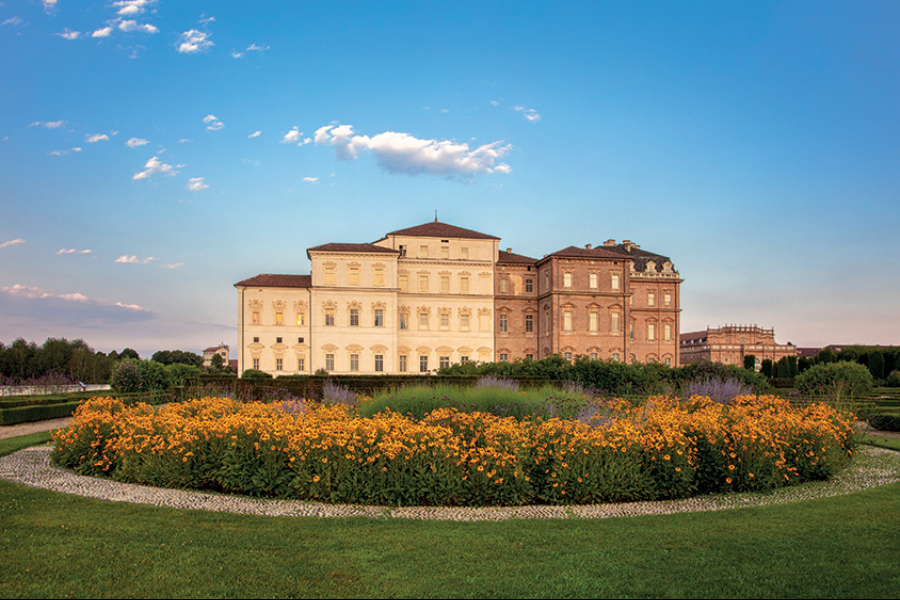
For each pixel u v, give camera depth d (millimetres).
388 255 87875
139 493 14594
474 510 13453
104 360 103312
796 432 16625
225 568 9312
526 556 9945
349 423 15016
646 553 10109
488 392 21969
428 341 92188
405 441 14148
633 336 99375
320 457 14094
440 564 9578
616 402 21891
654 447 14680
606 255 93000
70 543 10367
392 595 8406
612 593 8516
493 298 94312
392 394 23047
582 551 10195
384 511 13188
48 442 21875
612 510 13547
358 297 87000
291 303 86688
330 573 9156
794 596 8414
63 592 8367
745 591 8562
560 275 92188
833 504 13500
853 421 19781
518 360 68625
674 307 100625
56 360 94375
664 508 13758
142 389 51812
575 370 56625
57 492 14492
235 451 14727
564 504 14109
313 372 85188
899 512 12695
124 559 9633
